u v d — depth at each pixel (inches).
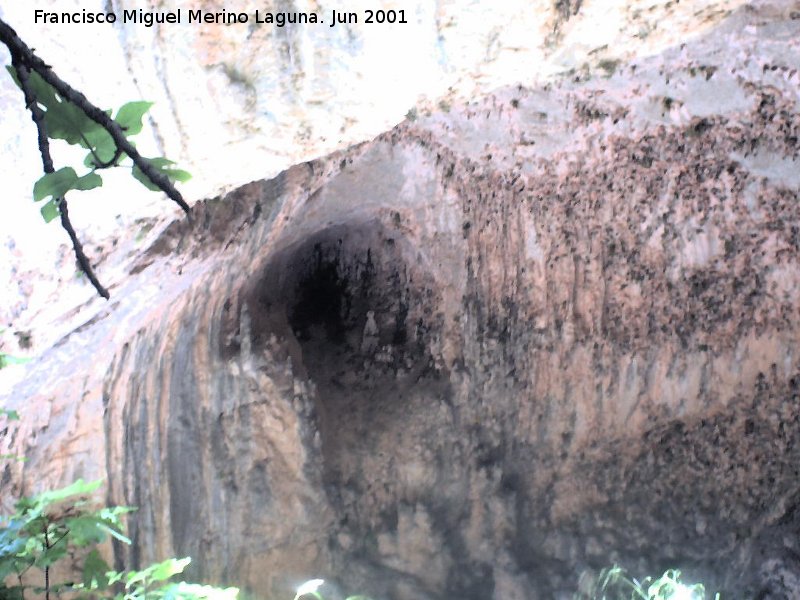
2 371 81.0
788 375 114.5
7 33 25.0
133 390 94.4
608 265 115.7
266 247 104.8
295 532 113.3
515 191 112.4
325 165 97.0
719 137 97.4
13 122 59.1
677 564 114.5
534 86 93.0
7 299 75.6
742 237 108.0
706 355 117.5
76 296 80.0
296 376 115.1
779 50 80.7
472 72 58.7
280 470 111.5
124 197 65.4
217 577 106.5
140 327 90.5
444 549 118.7
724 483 118.5
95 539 54.9
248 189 91.2
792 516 112.2
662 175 105.1
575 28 56.1
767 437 116.4
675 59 85.7
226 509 106.9
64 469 89.5
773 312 112.2
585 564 116.6
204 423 104.3
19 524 52.3
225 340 105.7
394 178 110.5
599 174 106.7
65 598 88.8
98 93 56.0
